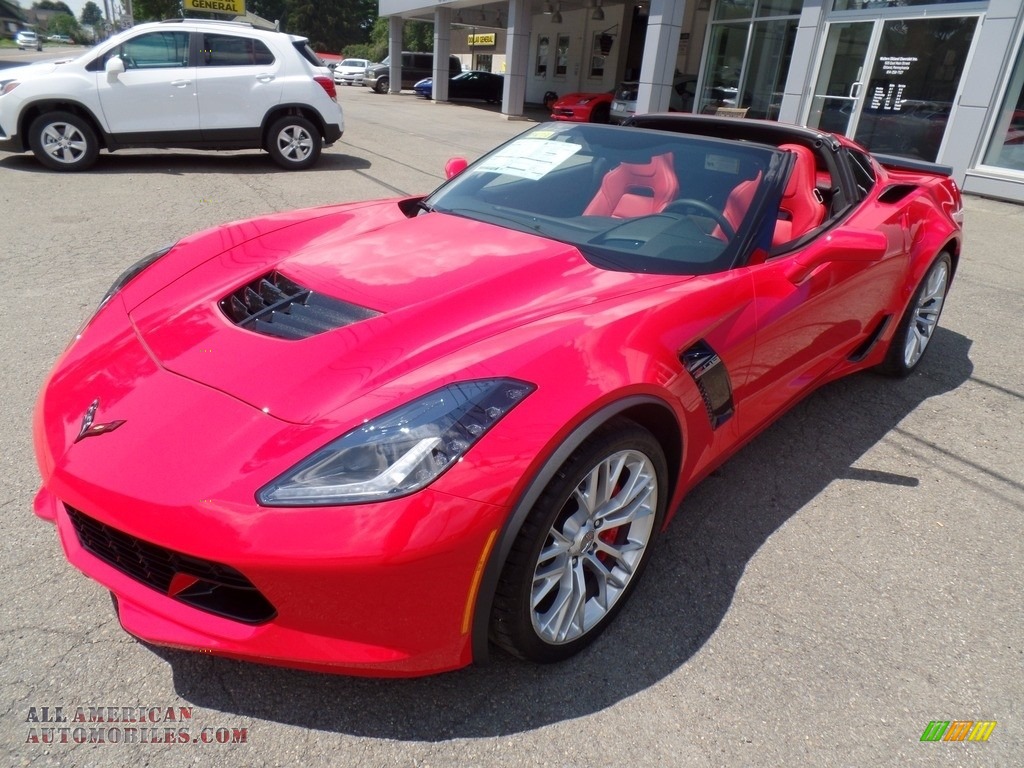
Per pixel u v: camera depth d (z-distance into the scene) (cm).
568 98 1873
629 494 206
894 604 236
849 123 1159
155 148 941
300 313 215
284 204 722
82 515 183
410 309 211
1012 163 966
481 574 169
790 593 238
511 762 174
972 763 182
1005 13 928
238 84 864
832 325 302
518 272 234
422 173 943
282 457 165
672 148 300
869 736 187
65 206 664
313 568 156
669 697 196
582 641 206
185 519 160
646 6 2552
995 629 228
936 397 391
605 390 184
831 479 307
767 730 187
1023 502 299
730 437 254
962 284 593
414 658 172
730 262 253
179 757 170
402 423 168
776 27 1304
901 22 1060
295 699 188
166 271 257
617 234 265
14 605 209
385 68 3033
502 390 175
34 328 392
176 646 173
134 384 195
